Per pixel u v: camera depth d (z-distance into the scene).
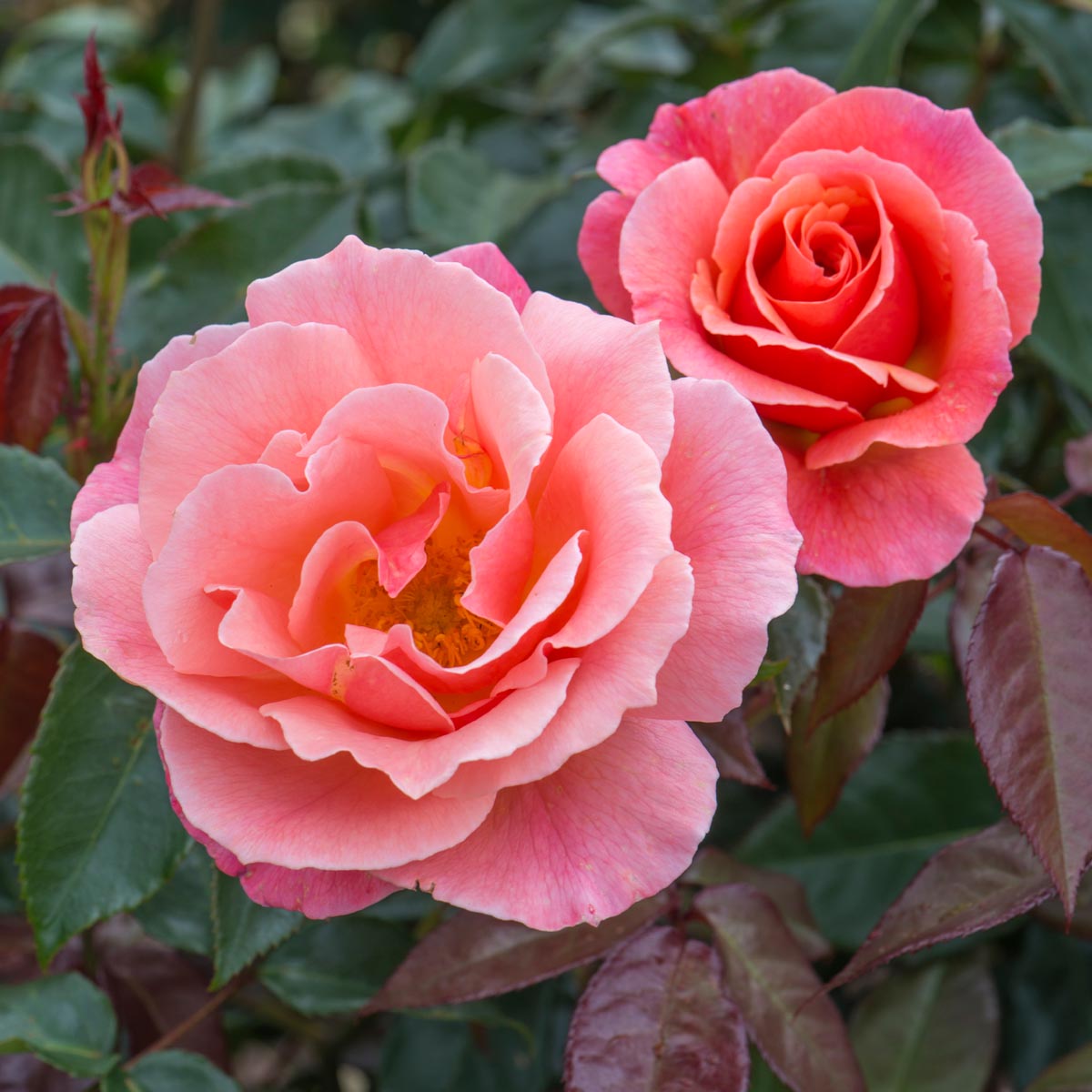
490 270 0.44
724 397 0.42
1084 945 0.55
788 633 0.45
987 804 0.53
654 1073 0.44
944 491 0.44
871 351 0.44
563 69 0.67
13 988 0.47
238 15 1.03
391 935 0.50
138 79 0.89
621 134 0.61
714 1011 0.45
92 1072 0.46
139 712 0.46
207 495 0.41
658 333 0.42
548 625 0.41
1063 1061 0.50
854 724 0.48
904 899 0.45
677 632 0.40
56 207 0.55
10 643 0.49
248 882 0.42
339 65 1.03
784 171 0.45
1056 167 0.50
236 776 0.41
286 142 0.72
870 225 0.45
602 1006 0.45
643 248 0.44
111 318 0.49
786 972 0.46
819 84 0.46
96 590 0.42
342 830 0.41
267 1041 0.61
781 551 0.41
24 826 0.45
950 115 0.45
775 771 0.57
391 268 0.42
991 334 0.43
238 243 0.53
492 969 0.45
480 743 0.40
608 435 0.41
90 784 0.45
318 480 0.42
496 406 0.42
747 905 0.46
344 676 0.41
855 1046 0.52
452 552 0.44
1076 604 0.44
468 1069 0.52
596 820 0.41
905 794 0.53
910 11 0.56
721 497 0.42
